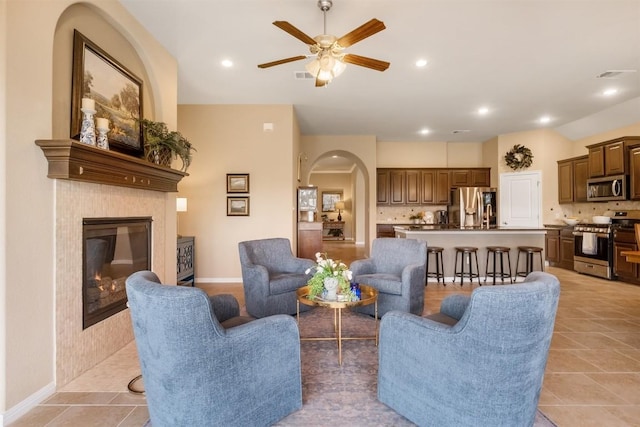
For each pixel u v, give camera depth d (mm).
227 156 5328
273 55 3689
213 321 1446
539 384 1562
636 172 5297
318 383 2178
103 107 2578
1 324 1746
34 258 1929
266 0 2723
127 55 3010
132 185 2705
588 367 2430
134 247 2990
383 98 5090
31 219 1907
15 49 1802
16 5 1804
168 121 3592
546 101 5227
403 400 1777
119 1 2725
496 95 4961
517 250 5586
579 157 6434
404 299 3256
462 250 5305
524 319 1366
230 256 5324
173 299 1344
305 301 2588
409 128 6938
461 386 1511
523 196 7262
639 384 2189
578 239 6090
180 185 5309
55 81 2176
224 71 4094
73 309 2236
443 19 2990
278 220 5328
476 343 1443
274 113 5340
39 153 1948
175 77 3756
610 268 5453
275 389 1726
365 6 2801
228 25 3098
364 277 3559
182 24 3076
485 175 7941
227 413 1517
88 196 2357
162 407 1479
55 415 1846
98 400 1998
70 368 2207
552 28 3137
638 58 3762
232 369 1522
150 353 1444
